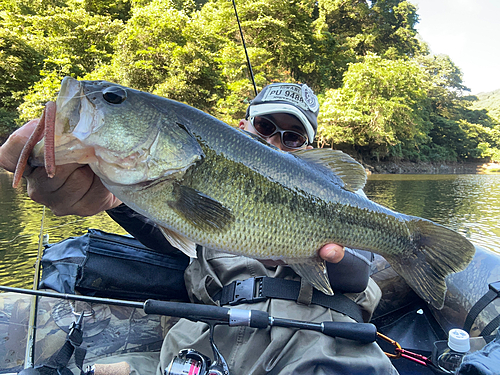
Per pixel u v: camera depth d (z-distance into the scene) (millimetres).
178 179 527
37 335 577
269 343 561
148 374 599
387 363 553
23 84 7879
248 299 601
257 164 567
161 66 7902
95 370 542
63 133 470
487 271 761
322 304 602
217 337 584
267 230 566
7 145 440
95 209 554
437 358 650
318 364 522
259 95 830
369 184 7020
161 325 685
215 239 546
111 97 496
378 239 647
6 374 516
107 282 654
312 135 840
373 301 684
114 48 8297
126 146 502
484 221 3248
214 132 556
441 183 7785
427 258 665
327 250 581
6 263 1425
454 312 769
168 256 721
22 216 2256
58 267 661
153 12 8008
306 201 592
